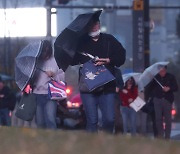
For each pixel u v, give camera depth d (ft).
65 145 63.87
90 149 61.87
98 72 91.25
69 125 180.65
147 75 133.90
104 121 92.12
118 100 137.90
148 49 176.14
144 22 176.55
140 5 174.29
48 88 102.68
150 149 62.80
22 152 61.00
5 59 279.49
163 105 132.77
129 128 143.13
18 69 104.27
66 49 92.73
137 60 173.47
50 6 169.58
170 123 133.39
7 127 81.71
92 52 92.22
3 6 282.77
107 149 62.03
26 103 103.14
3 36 285.43
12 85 213.46
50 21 163.12
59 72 103.60
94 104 91.61
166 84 132.67
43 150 61.57
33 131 74.90
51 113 103.04
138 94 144.56
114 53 92.63
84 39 92.58
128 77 140.67
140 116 160.25
